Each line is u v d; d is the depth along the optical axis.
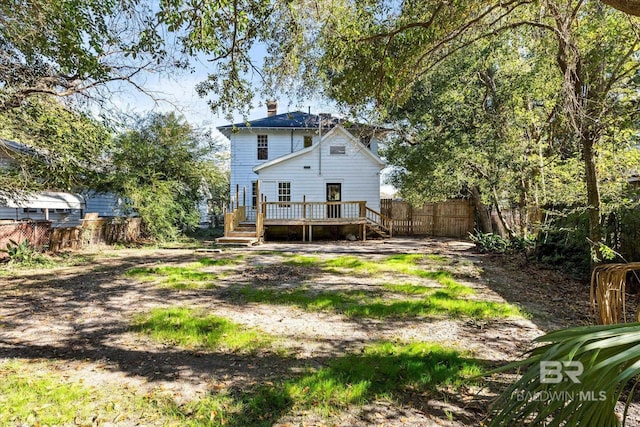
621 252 6.18
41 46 6.38
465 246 13.74
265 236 16.61
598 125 5.68
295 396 2.88
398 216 18.69
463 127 11.37
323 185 17.27
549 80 7.68
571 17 4.63
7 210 14.46
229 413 2.68
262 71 5.49
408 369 3.27
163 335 4.31
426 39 4.62
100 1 5.62
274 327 4.58
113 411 2.72
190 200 17.41
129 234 14.95
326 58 4.85
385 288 6.66
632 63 5.85
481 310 5.17
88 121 8.62
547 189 9.25
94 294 6.39
